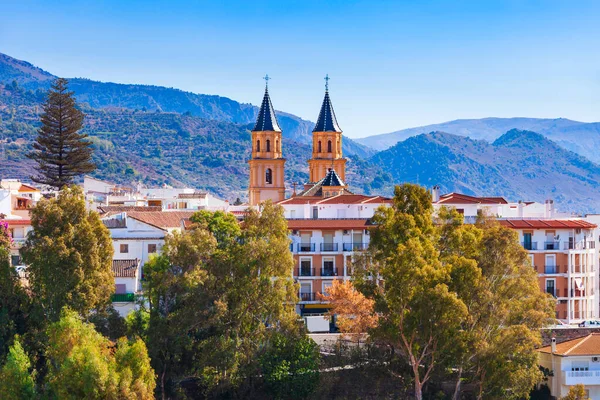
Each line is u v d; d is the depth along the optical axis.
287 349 130.25
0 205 187.88
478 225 147.62
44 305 127.81
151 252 161.88
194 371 128.88
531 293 132.12
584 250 170.88
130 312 139.25
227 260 133.12
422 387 133.00
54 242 128.88
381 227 135.50
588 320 164.75
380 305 129.25
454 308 122.69
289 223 166.88
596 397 135.50
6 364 113.94
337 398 131.12
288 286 135.75
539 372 127.50
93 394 109.94
